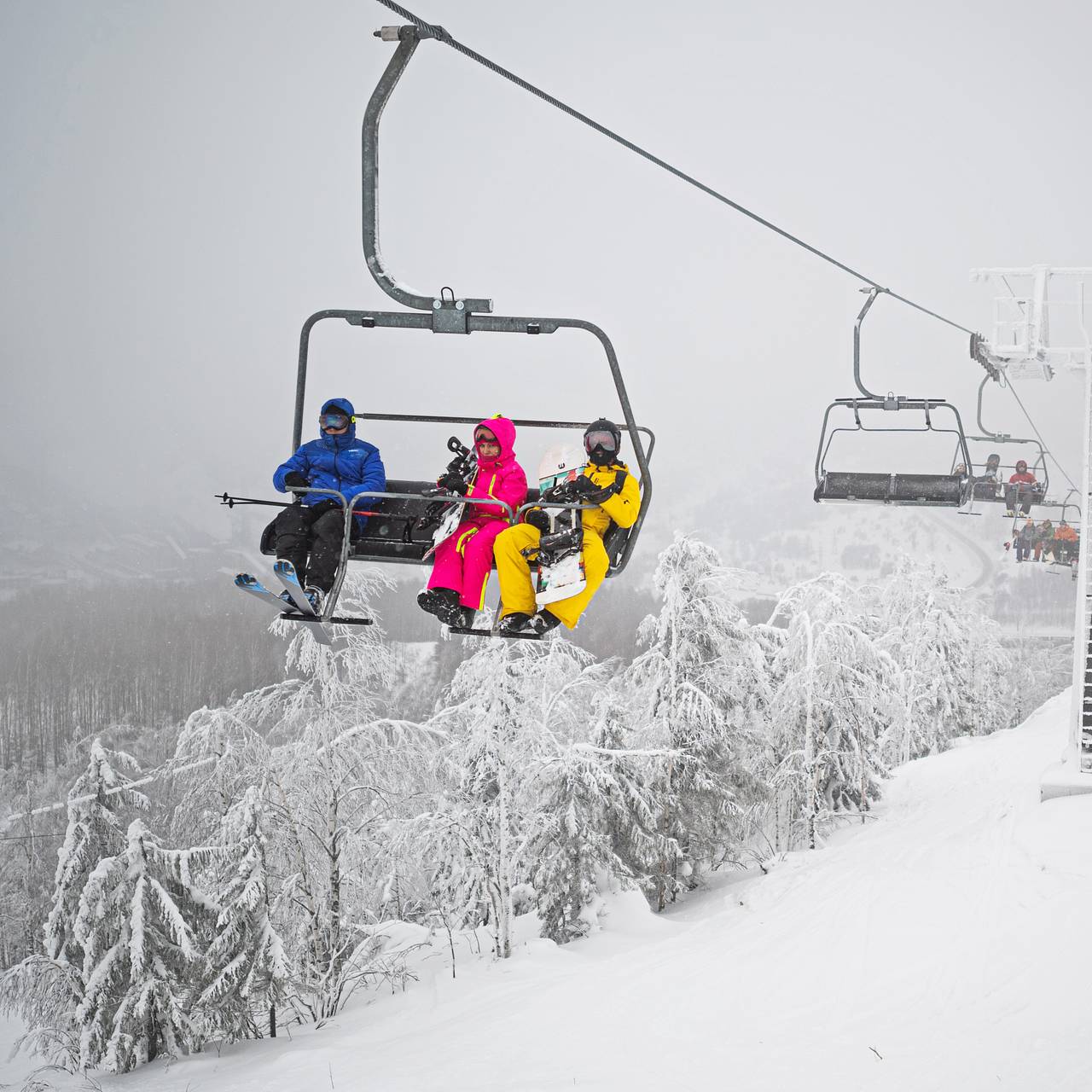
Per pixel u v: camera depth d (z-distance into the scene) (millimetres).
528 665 21969
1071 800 17094
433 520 6684
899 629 47844
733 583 26125
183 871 17453
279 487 6785
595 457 6758
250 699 19969
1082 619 18438
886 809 30969
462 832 20203
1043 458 23391
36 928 26938
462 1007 15656
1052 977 10531
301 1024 18406
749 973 13094
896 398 17125
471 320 6207
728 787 25500
